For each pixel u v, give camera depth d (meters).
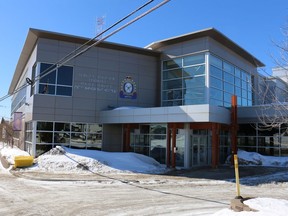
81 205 10.05
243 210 8.12
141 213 9.13
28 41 26.50
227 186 14.62
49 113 24.64
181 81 28.12
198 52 26.88
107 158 21.34
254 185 15.02
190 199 11.34
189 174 18.62
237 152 24.89
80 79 26.19
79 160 20.09
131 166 20.59
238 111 26.95
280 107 14.84
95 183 14.70
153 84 29.94
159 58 30.19
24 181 14.95
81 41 26.23
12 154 26.66
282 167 22.00
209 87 26.03
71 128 25.50
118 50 28.30
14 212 9.00
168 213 9.16
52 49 25.22
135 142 26.14
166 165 22.39
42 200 10.71
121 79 28.22
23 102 33.22
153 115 22.53
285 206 8.03
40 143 24.12
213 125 21.14
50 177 16.09
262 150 25.91
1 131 61.78
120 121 24.78
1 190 12.50
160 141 24.08
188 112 20.69
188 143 22.39
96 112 26.69
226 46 29.23
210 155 24.95
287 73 12.56
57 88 25.14
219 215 8.24
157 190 13.22
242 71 33.28
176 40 28.25
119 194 12.12
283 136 24.69
